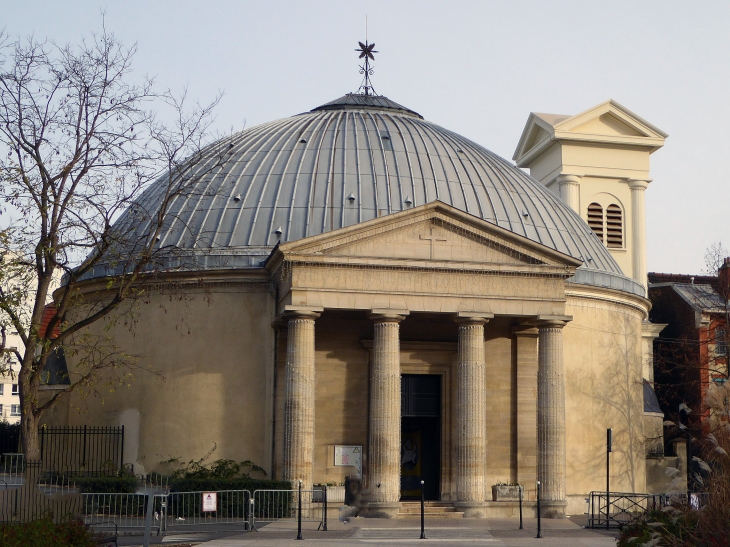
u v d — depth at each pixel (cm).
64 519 2986
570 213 5609
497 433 4656
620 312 5234
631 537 2838
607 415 5038
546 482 4391
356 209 4778
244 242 4678
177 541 3250
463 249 4359
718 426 2950
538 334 4528
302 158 5009
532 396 4691
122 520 3831
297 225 4709
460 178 5106
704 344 6888
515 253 4403
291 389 4175
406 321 4644
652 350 6875
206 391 4547
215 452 4494
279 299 4425
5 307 3556
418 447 4747
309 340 4203
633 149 7206
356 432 4525
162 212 4019
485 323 4384
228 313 4594
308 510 4088
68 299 3697
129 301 4728
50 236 3606
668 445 6431
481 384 4328
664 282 7881
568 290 4953
